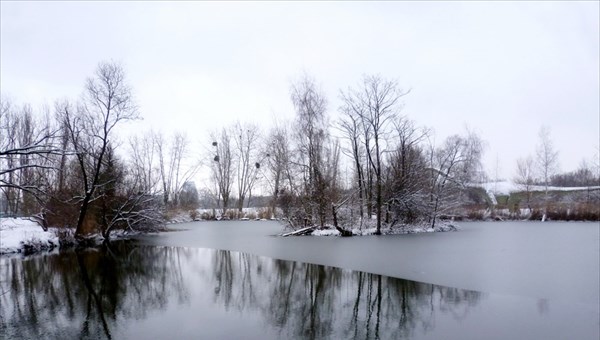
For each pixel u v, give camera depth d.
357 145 31.28
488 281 12.77
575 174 70.50
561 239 24.06
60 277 14.13
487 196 52.62
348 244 22.56
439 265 15.56
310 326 8.72
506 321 8.94
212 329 8.55
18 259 18.39
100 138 24.39
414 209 30.67
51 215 24.22
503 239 24.41
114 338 8.10
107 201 26.86
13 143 30.08
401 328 8.55
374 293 11.45
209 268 15.46
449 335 8.15
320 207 29.05
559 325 8.66
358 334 8.23
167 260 17.58
